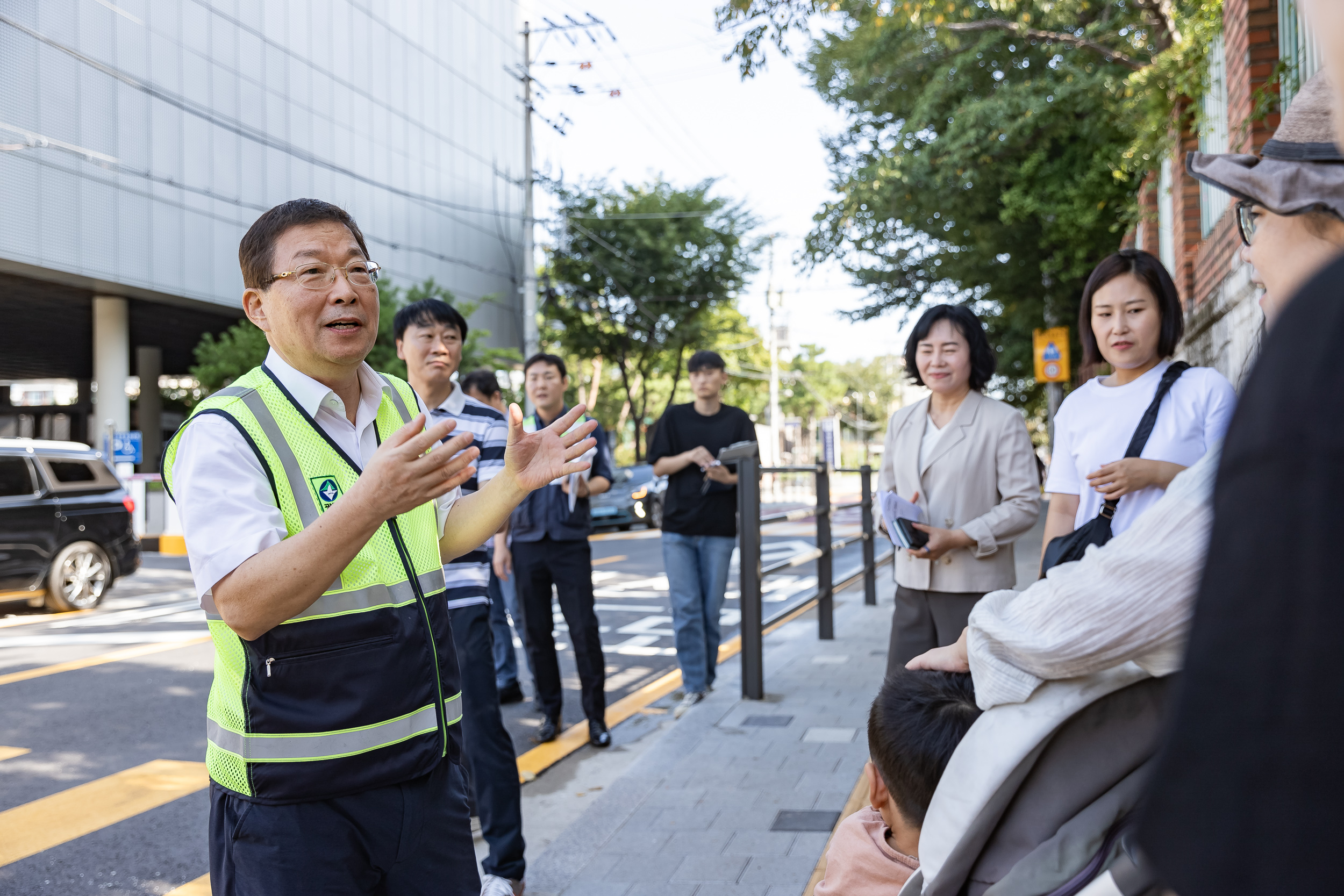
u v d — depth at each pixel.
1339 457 0.55
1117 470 2.47
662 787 4.20
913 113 14.39
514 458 2.05
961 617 3.44
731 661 6.98
